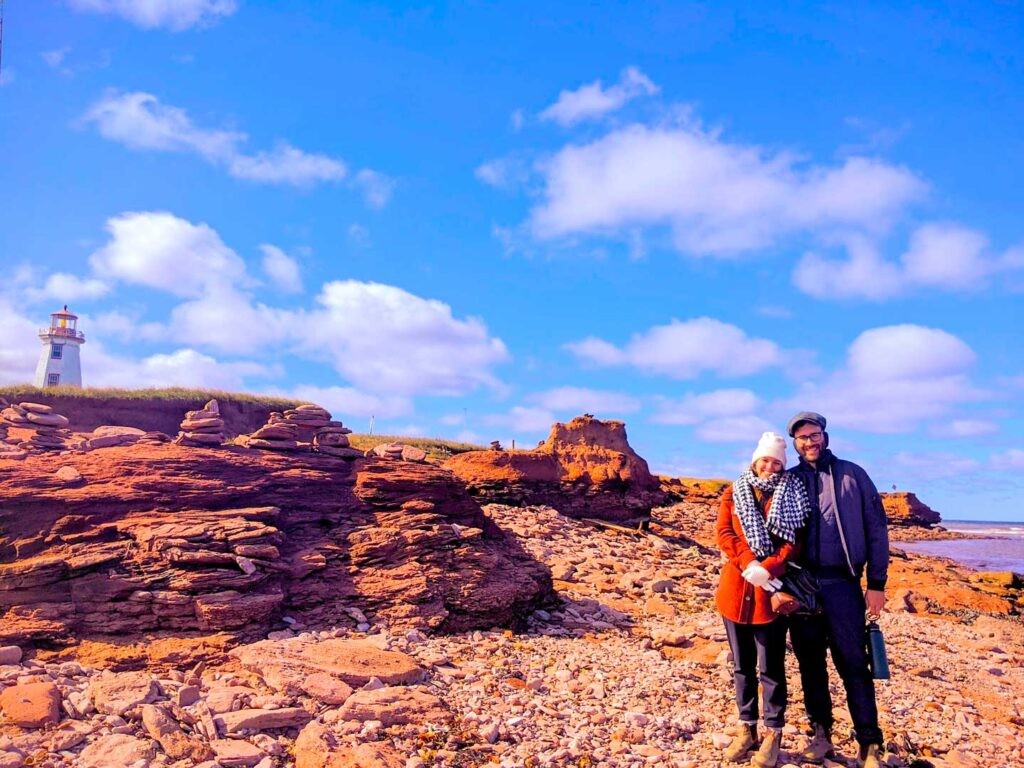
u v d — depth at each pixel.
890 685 8.02
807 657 5.26
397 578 8.74
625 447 27.97
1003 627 14.39
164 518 7.93
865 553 5.01
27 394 28.00
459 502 10.80
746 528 5.10
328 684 5.97
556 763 5.11
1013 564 35.03
